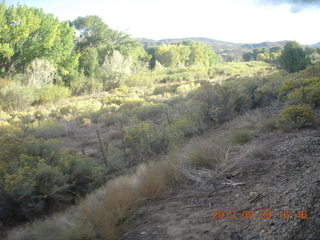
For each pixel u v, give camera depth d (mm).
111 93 22672
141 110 10914
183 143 6297
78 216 3094
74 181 4270
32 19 25312
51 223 3111
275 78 12961
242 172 3674
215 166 4129
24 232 2986
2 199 3619
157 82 30188
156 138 6051
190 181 3791
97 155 6586
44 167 4062
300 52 17953
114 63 28266
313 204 2180
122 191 3475
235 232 2281
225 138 5590
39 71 20906
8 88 16406
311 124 5414
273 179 3199
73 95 24844
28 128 8891
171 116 9672
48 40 25719
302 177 2947
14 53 24531
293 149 4113
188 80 29938
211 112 8070
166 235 2516
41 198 3908
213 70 34125
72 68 28438
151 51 74312
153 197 3457
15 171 4035
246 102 8844
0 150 4508
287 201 2461
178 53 65438
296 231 1955
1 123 9133
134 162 5797
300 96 7637
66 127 9562
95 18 42656
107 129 9406
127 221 2902
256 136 5516
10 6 24688
